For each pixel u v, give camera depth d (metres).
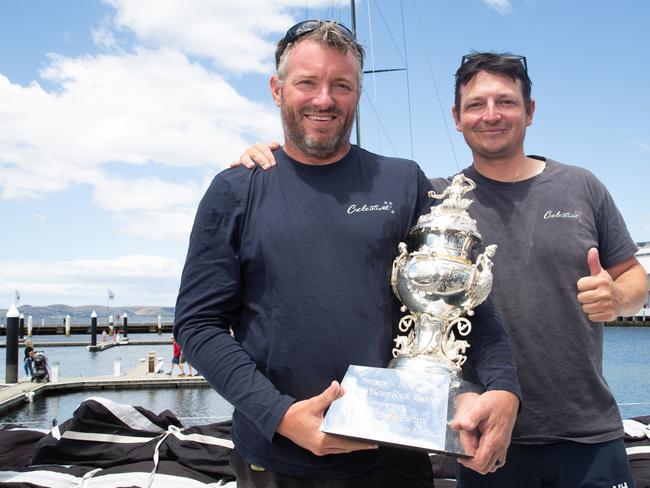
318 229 1.95
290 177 2.04
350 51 1.98
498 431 1.72
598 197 2.64
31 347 22.11
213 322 1.92
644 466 3.32
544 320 2.47
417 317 2.06
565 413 2.42
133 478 3.33
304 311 1.89
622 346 42.84
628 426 3.72
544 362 2.45
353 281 1.92
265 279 1.96
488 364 1.92
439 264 1.94
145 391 19.59
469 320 2.07
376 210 2.01
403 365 1.91
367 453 1.89
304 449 1.83
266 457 1.87
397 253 2.04
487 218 2.62
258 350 1.93
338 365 1.88
